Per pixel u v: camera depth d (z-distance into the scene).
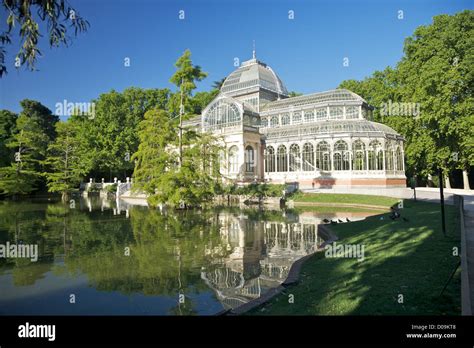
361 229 18.06
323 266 11.99
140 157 33.94
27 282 11.91
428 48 44.91
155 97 79.38
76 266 13.88
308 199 39.66
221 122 56.59
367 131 47.44
